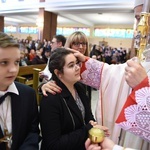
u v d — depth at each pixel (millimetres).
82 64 1014
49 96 831
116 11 7070
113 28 13234
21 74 2898
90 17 10367
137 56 666
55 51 922
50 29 8375
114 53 8500
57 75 899
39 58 4004
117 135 814
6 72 636
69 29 14492
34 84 2752
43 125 812
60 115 833
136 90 577
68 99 868
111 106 898
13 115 737
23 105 773
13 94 750
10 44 617
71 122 844
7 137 710
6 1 8711
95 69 987
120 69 912
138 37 652
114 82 905
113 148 561
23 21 14641
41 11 7840
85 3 6840
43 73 1824
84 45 1621
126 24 12656
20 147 761
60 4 7344
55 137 790
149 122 548
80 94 993
